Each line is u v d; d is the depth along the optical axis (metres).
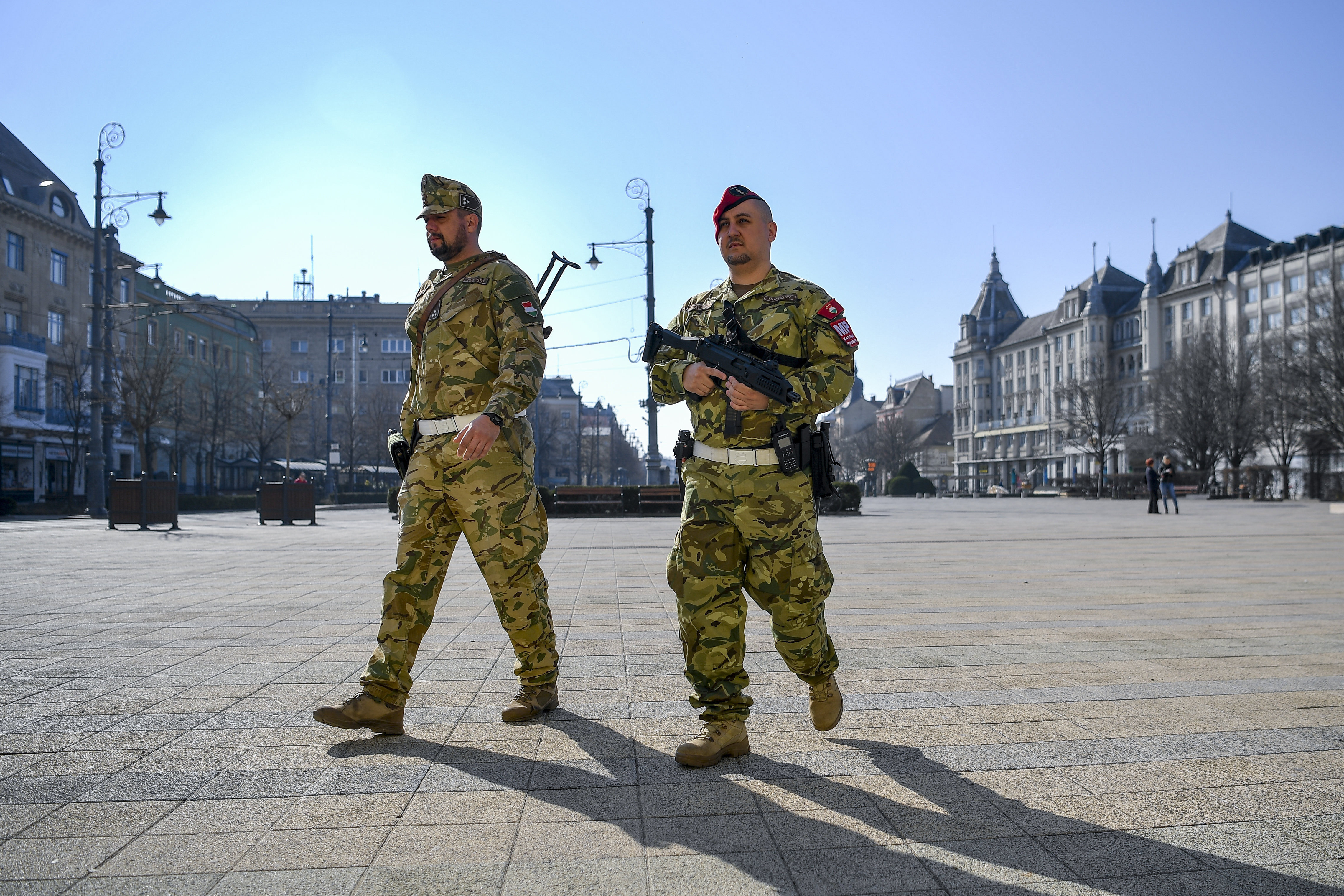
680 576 2.95
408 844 2.21
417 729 3.25
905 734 3.16
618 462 103.50
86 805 2.49
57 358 41.72
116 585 7.73
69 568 9.41
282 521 21.30
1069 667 4.28
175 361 40.53
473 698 3.71
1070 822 2.37
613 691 3.83
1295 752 2.97
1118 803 2.51
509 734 3.18
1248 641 4.98
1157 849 2.20
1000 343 98.94
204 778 2.71
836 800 2.52
